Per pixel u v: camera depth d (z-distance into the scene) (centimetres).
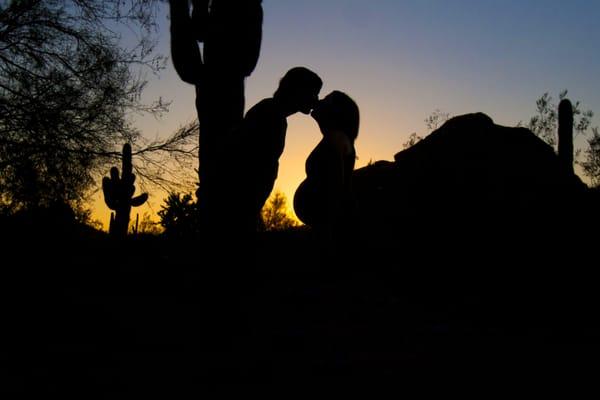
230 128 410
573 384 299
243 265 400
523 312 570
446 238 809
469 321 529
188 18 415
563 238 729
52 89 1170
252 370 330
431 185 891
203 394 292
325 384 304
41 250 1095
